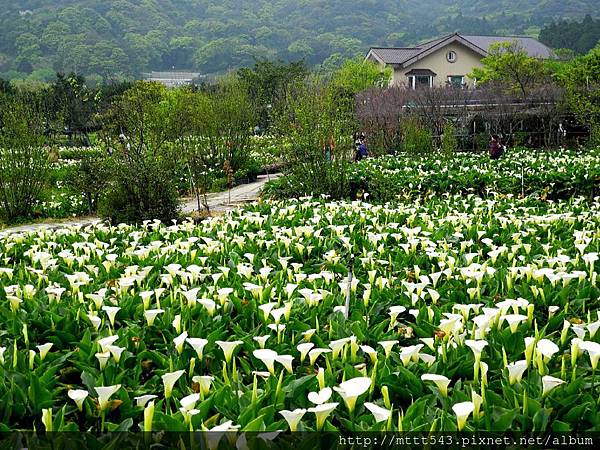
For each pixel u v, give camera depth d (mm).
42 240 8109
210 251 6648
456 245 7191
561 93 29984
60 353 3961
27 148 16688
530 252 6535
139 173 12695
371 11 128500
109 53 92000
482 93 33406
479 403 2844
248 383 3594
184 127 21094
